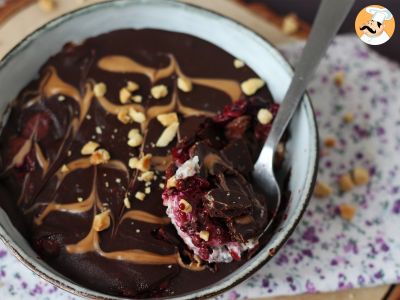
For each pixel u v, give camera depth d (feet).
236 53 0.97
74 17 0.94
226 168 0.83
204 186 0.81
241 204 0.78
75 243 0.81
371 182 1.04
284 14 1.29
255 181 0.88
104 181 0.85
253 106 0.93
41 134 0.89
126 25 0.98
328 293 0.94
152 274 0.80
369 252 0.97
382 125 1.10
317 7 1.30
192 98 0.93
